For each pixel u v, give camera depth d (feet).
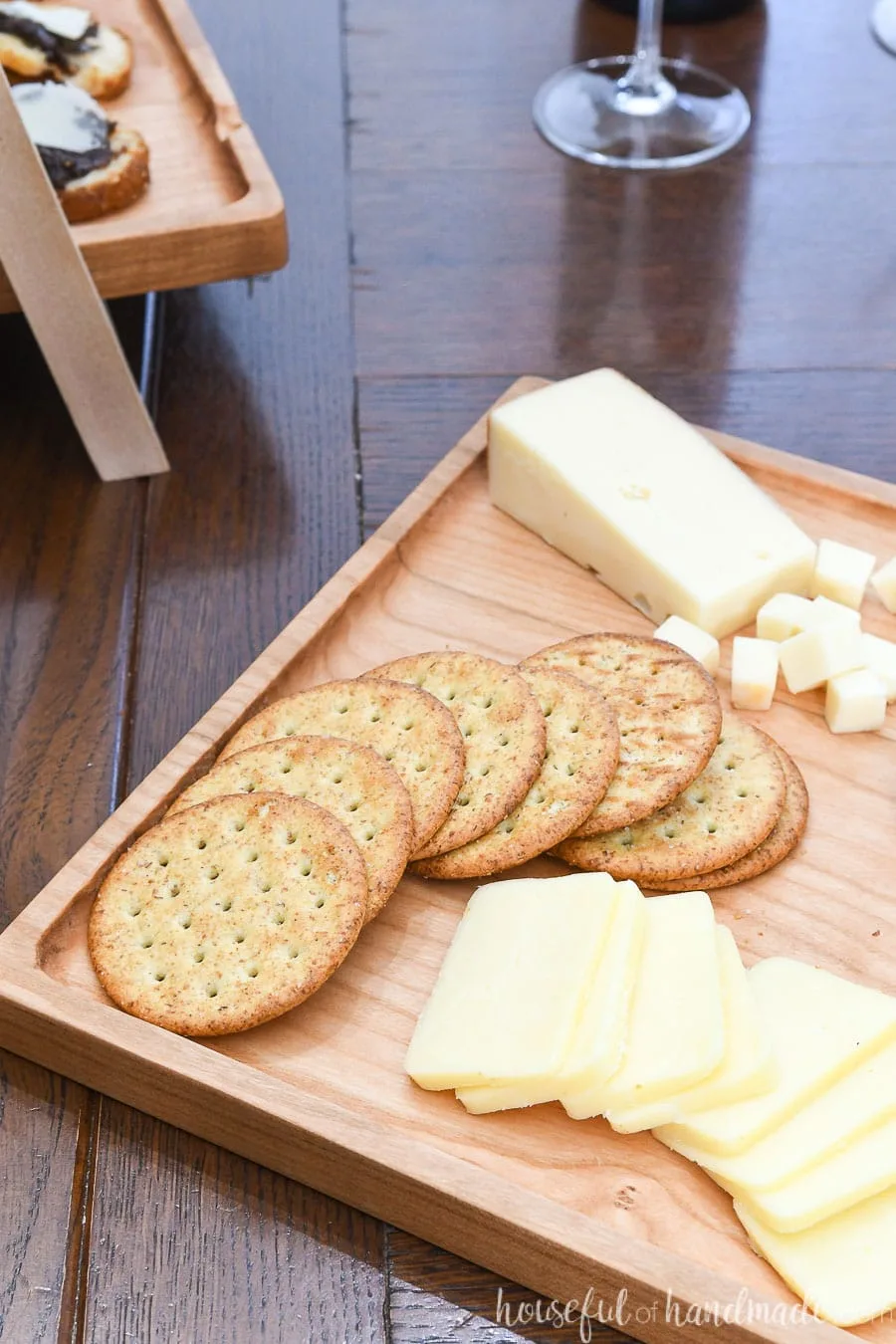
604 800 1.97
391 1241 1.80
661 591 2.17
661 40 3.11
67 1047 1.85
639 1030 1.80
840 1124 1.77
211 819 1.94
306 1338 1.75
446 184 2.85
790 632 2.14
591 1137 1.80
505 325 2.63
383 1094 1.82
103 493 2.42
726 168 2.87
